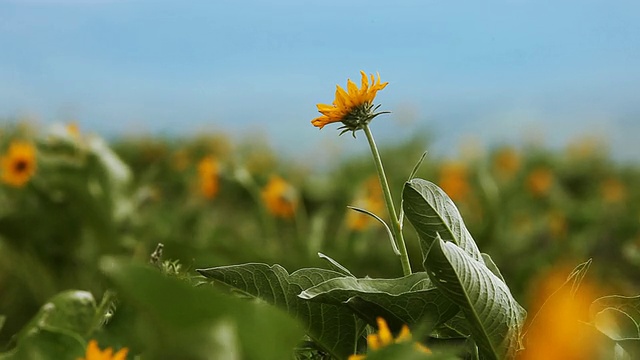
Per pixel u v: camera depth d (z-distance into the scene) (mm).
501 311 1876
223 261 5641
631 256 6992
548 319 1861
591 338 1848
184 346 1575
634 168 11008
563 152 11594
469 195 8758
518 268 7008
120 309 1823
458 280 1854
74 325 2059
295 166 10703
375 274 7090
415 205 1974
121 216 6434
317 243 7477
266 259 6855
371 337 1808
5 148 9320
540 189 9789
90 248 6176
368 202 7371
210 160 8492
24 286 5824
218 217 8242
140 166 10453
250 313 1642
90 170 6309
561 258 7148
